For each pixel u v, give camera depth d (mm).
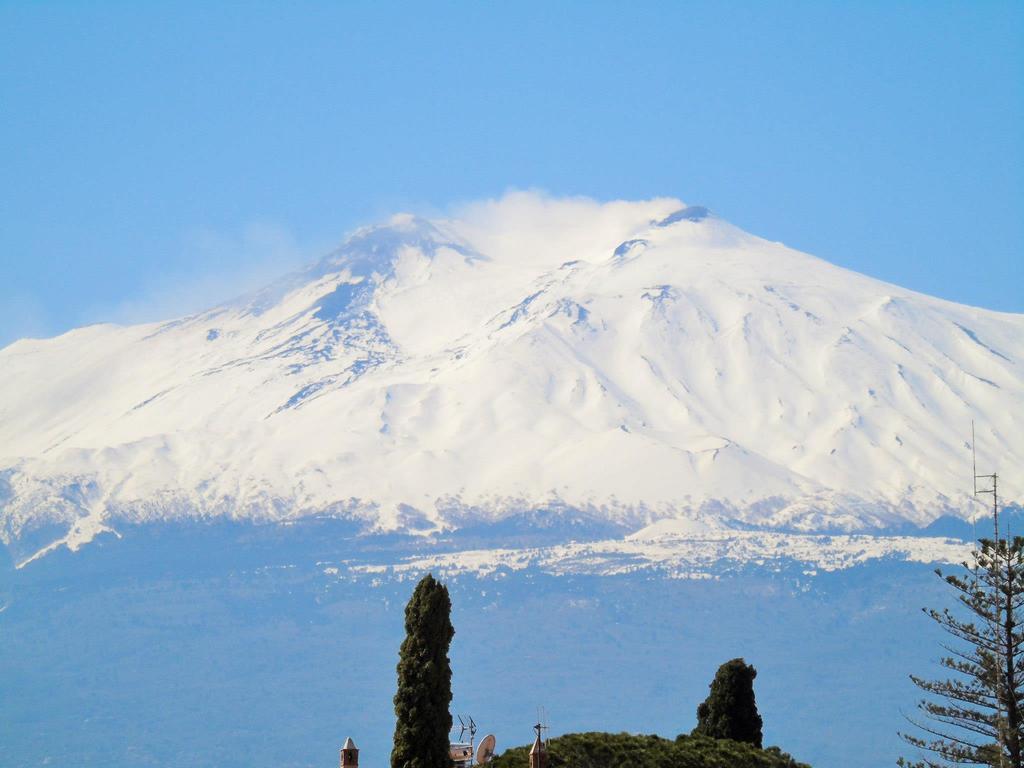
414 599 135750
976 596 145250
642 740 148125
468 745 150875
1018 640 144125
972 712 146250
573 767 139625
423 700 132750
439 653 134375
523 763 139250
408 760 131625
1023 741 142500
